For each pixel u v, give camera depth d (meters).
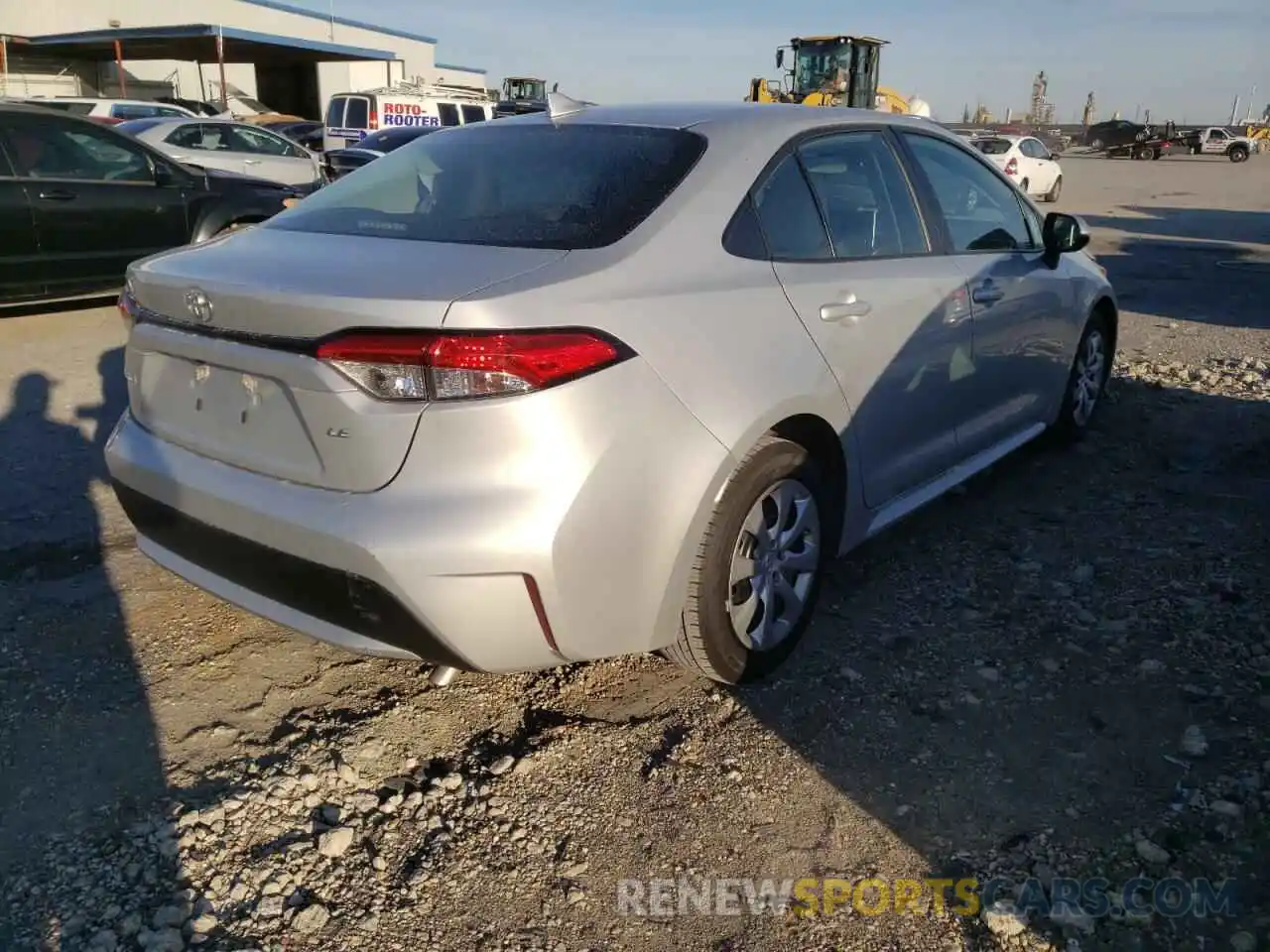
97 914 2.26
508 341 2.34
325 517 2.45
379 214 3.12
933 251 3.79
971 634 3.46
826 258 3.29
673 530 2.64
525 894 2.37
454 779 2.72
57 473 4.85
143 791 2.66
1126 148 51.75
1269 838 2.49
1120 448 5.30
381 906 2.33
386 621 2.47
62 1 35.03
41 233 7.88
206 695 3.09
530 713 3.04
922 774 2.76
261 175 14.86
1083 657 3.30
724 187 3.02
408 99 23.22
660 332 2.62
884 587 3.79
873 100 22.81
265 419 2.62
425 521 2.35
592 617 2.54
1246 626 3.46
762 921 2.30
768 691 3.13
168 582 3.78
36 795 2.63
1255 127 67.44
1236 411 5.92
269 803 2.62
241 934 2.23
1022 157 22.20
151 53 32.31
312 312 2.43
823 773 2.77
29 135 7.86
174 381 2.88
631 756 2.84
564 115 3.53
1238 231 16.70
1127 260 13.08
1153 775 2.73
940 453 3.89
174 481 2.81
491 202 3.03
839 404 3.16
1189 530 4.27
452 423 2.35
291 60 34.50
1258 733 2.88
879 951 2.22
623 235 2.77
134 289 2.99
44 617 3.51
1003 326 4.13
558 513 2.39
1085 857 2.46
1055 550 4.09
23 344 7.34
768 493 2.97
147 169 8.60
